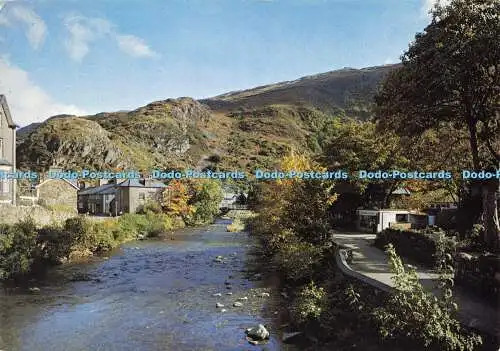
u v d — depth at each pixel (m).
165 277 28.05
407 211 41.75
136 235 51.66
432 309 11.80
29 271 27.67
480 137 26.33
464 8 22.53
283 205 30.00
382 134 29.66
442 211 39.19
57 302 21.59
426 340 11.51
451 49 21.84
